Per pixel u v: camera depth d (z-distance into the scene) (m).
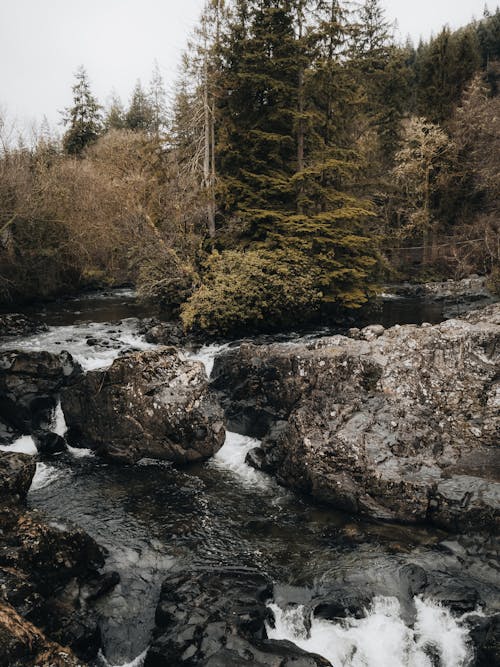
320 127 23.52
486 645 6.64
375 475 9.68
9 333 20.61
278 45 22.17
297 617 7.20
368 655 6.79
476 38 58.84
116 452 11.99
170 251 22.56
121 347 18.83
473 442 11.19
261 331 21.67
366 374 12.56
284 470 10.92
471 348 13.28
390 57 38.94
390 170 38.56
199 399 12.66
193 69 23.14
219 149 23.09
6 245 25.91
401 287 32.75
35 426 13.08
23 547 6.96
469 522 8.70
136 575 7.89
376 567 8.02
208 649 6.23
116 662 6.60
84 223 30.14
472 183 34.94
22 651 5.15
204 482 11.10
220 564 8.18
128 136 42.25
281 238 21.77
